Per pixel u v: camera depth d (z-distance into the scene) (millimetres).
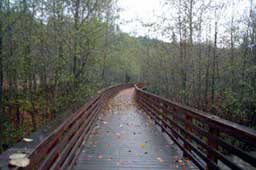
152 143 7008
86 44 10148
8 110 10766
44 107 10867
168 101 7688
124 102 19625
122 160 5551
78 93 10328
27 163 1950
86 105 6883
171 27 14125
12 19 8516
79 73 10391
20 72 10109
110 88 21641
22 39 9438
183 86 14172
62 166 3822
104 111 13922
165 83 17547
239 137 3189
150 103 11656
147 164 5316
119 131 8625
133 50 30234
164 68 17188
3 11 8320
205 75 13812
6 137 9938
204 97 13141
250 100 10656
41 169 2541
